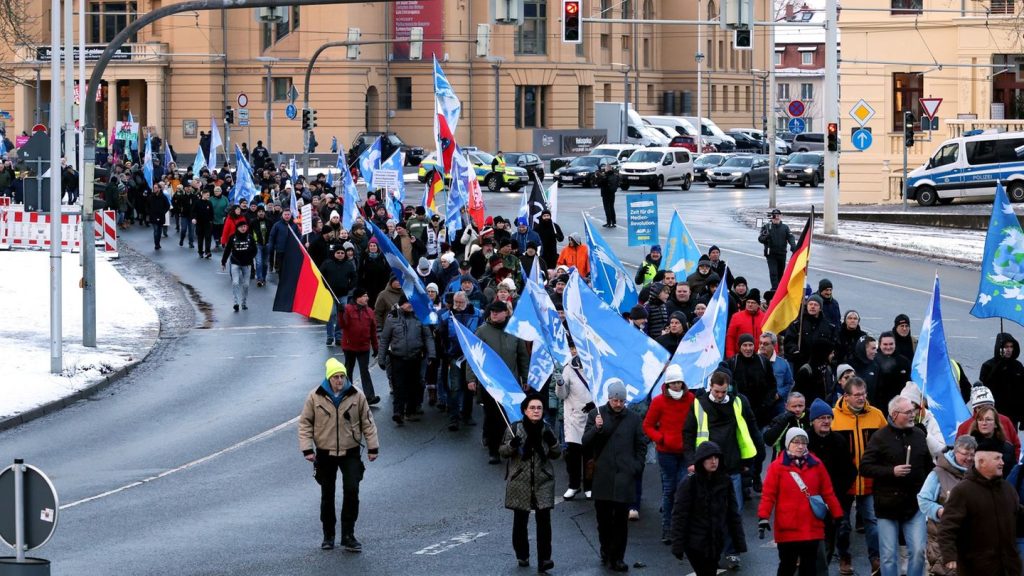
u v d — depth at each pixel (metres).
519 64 133.62
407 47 130.25
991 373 23.55
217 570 18.88
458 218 45.56
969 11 82.88
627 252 57.91
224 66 128.00
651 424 20.48
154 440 28.00
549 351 23.59
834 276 50.69
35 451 27.08
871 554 18.94
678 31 160.12
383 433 28.25
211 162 77.94
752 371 22.73
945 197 77.44
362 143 113.44
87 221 38.16
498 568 19.05
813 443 18.50
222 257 55.94
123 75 126.38
